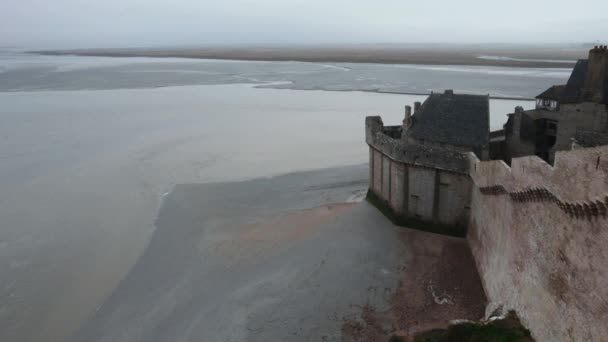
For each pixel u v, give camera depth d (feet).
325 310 98.68
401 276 111.24
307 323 94.89
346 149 237.45
